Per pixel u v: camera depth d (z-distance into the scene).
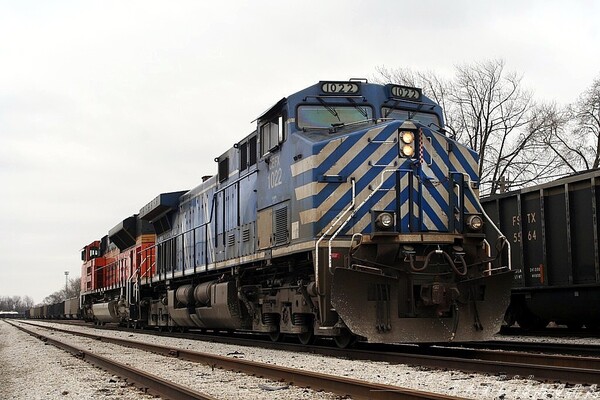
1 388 8.30
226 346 13.58
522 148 32.28
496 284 10.26
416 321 9.98
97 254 38.09
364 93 11.83
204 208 17.77
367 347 11.73
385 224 10.05
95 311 31.55
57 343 16.14
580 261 14.68
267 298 13.12
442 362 8.62
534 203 16.14
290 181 11.60
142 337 18.53
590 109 33.56
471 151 11.29
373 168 10.63
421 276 10.14
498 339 14.68
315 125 11.63
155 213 22.80
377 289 9.88
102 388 7.77
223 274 15.76
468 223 10.45
